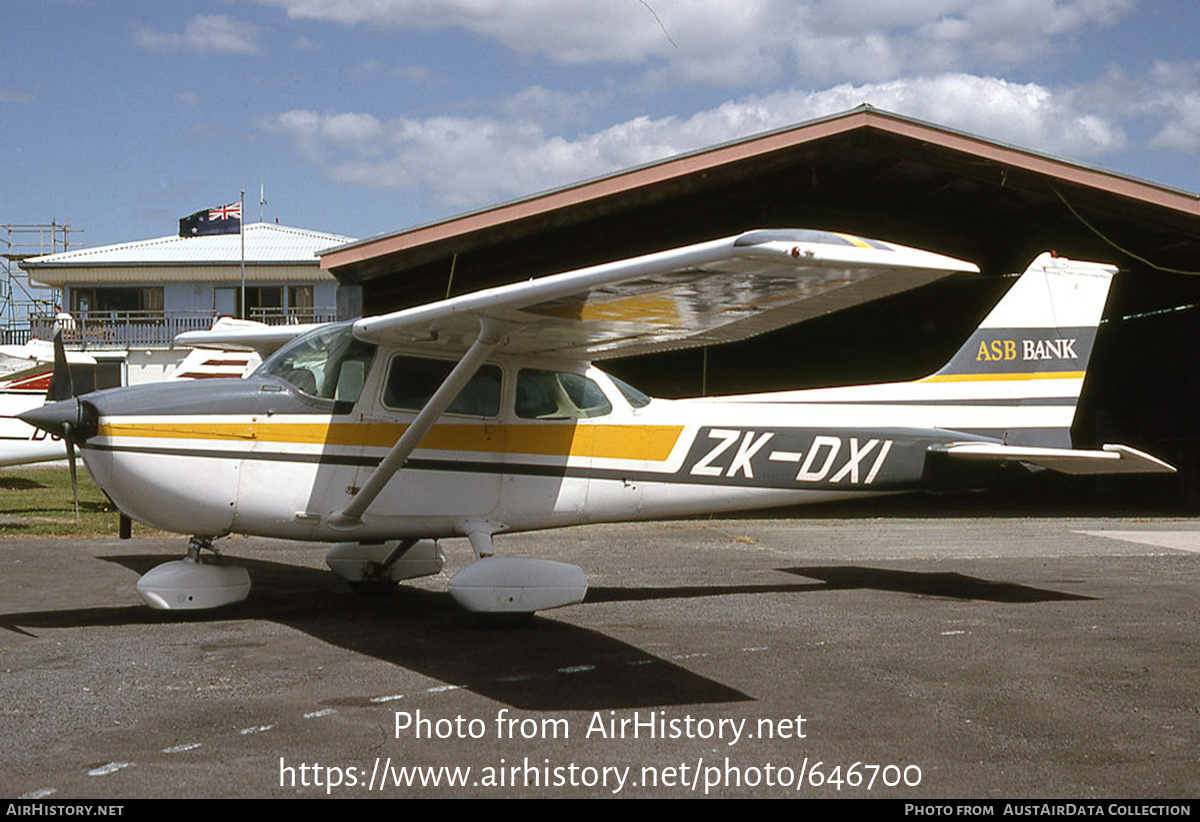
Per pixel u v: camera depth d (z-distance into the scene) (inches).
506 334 217.2
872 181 649.0
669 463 273.7
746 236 158.4
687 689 173.6
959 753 141.5
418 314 219.6
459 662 192.2
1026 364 328.5
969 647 210.1
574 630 226.1
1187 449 711.7
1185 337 746.2
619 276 177.9
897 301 853.8
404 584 294.5
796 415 294.2
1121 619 243.6
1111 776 132.6
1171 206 558.9
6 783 124.5
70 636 214.4
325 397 237.0
